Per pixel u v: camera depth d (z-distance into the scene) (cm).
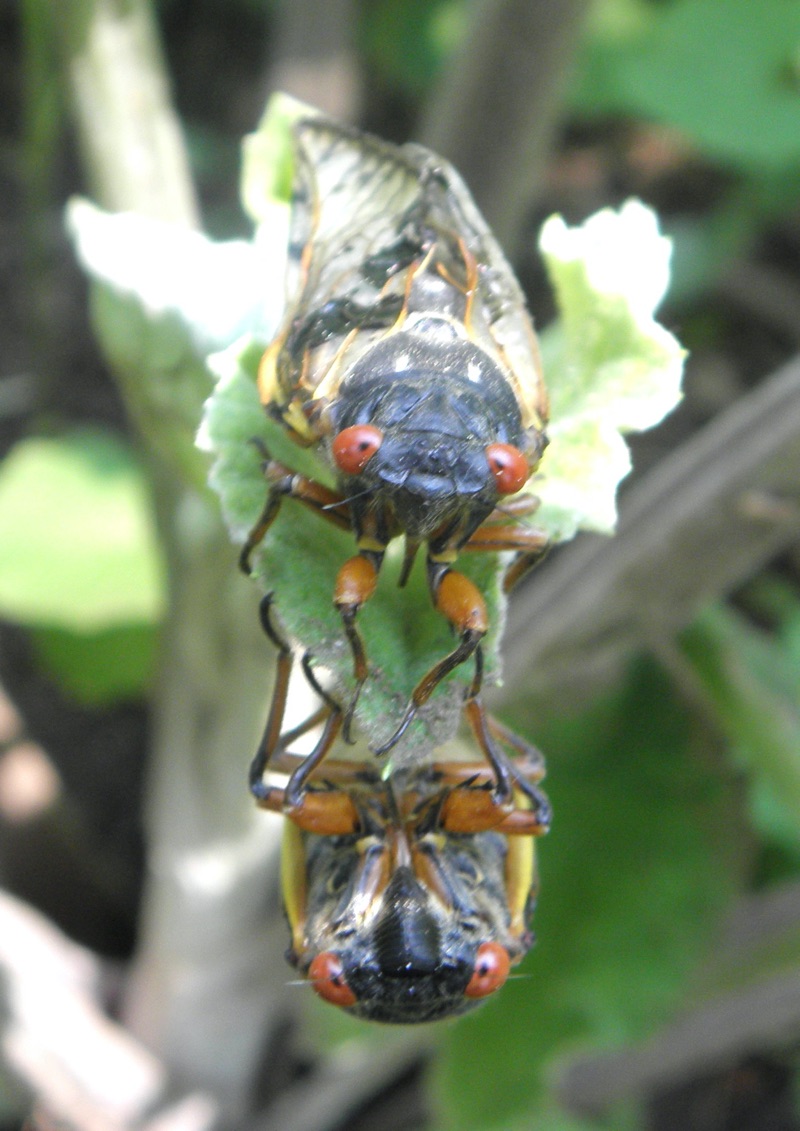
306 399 9
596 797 17
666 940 16
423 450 8
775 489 13
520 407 9
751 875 19
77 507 19
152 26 13
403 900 9
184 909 16
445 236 10
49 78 20
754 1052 21
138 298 11
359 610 9
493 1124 16
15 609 18
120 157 13
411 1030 16
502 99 15
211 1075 18
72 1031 17
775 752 14
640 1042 16
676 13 22
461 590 9
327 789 10
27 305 24
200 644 14
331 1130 19
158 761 16
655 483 13
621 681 17
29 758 19
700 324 27
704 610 14
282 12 22
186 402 11
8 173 28
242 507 9
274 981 17
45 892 20
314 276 10
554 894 17
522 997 16
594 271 10
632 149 29
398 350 9
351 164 10
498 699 15
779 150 21
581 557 14
